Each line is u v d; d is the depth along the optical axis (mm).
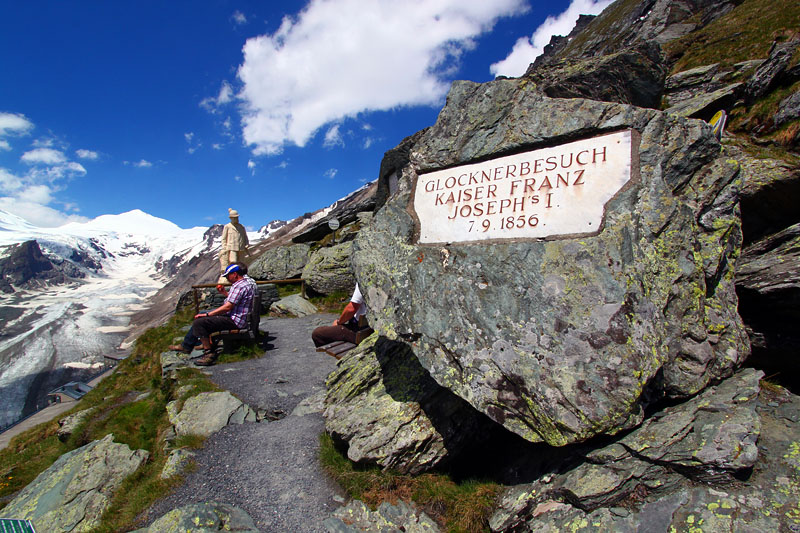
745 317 5125
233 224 15031
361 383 5445
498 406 3443
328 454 4750
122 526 4020
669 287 3510
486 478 4062
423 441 4215
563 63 6258
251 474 4578
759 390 3695
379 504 3953
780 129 12211
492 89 4465
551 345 3258
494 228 3953
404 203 4676
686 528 2701
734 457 2855
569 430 3037
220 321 8383
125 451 5457
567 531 2965
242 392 6867
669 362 3551
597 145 3729
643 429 3357
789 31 25953
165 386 7809
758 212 7129
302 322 12812
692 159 3922
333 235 21609
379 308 4344
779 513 2613
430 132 4820
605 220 3416
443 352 3820
